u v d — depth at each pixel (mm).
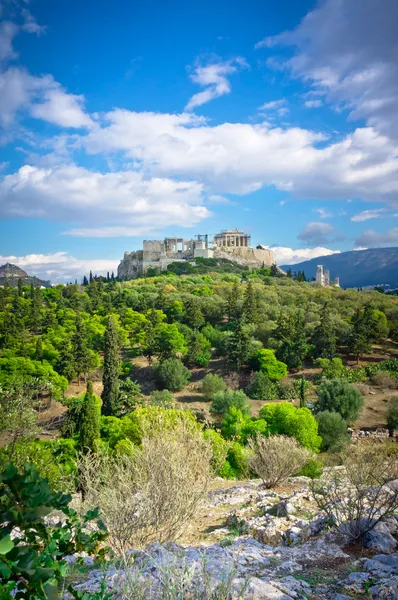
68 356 71750
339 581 7023
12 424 17375
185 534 11547
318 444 33750
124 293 122875
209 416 55250
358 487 10180
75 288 144750
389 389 65062
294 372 74938
